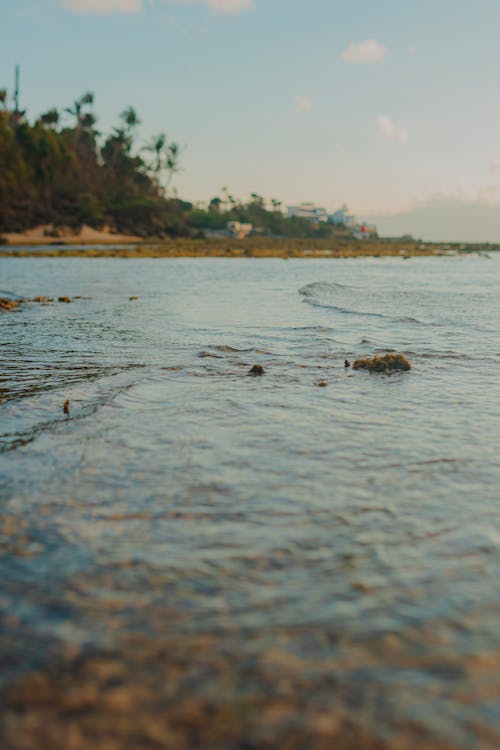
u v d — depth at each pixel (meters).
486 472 4.45
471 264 52.09
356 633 2.55
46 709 2.14
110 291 20.80
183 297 18.64
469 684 2.24
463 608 2.73
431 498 3.98
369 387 7.20
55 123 113.12
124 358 8.93
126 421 5.74
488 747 1.97
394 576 3.01
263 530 3.52
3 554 3.23
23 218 97.94
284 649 2.44
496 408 6.24
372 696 2.19
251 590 2.88
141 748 1.97
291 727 2.05
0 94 106.00
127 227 114.25
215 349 9.66
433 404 6.42
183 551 3.27
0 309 15.09
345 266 45.91
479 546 3.32
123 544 3.35
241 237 139.25
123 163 132.75
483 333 11.43
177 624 2.61
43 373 7.91
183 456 4.79
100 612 2.70
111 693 2.21
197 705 2.15
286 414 6.02
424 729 2.04
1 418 5.83
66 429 5.47
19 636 2.53
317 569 3.08
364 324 12.64
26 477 4.34
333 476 4.38
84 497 4.00
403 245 114.50
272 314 14.34
